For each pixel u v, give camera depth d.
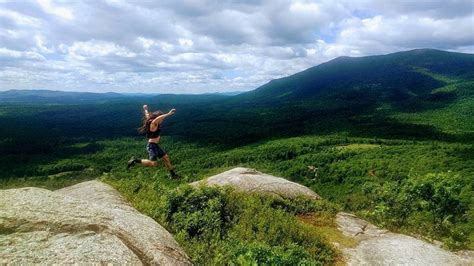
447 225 16.16
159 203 12.80
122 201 12.46
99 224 7.53
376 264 11.27
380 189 22.52
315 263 10.01
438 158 96.38
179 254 8.39
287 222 12.85
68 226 7.20
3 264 5.69
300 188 17.98
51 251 6.26
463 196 52.72
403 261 11.30
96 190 13.12
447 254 12.34
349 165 103.44
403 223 16.45
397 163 97.62
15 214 7.23
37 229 6.95
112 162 157.25
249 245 9.62
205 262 9.23
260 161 137.50
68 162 157.38
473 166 85.06
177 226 11.69
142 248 7.54
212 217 12.11
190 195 13.02
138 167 51.09
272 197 16.17
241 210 13.30
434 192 19.38
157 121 12.48
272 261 9.03
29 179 120.00
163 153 12.85
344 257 11.77
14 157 172.62
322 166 113.38
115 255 6.52
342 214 16.25
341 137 182.50
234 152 157.38
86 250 6.45
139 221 8.94
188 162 149.88
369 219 16.55
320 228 14.35
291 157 142.25
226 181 17.70
